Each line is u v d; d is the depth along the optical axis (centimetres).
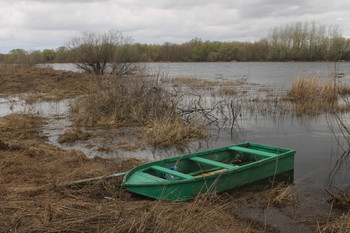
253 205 587
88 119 1264
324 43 5200
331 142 1021
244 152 814
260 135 1113
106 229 433
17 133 1096
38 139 1043
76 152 842
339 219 522
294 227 514
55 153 845
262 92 2119
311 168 791
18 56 4156
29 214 478
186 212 514
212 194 594
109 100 1336
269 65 5359
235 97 1889
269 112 1477
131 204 538
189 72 4053
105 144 992
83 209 507
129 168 749
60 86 2369
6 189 589
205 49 7581
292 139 1059
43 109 1575
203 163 751
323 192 650
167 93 1384
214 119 1356
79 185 615
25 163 762
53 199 550
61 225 438
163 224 454
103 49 2684
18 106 1695
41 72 2920
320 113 1448
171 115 1210
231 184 639
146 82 1399
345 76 2789
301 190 658
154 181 589
